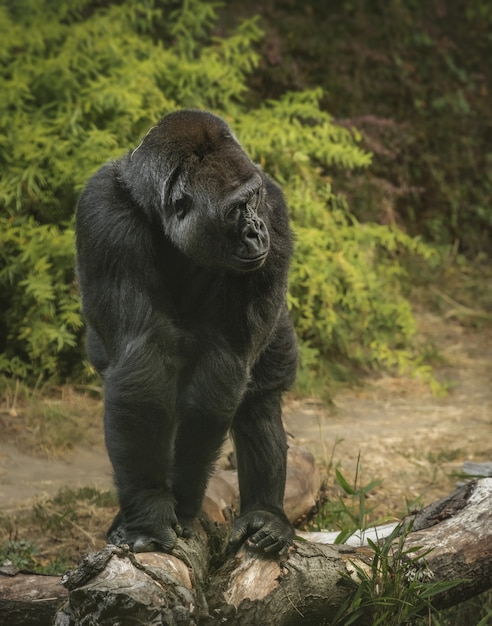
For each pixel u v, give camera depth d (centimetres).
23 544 1227
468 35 3155
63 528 1306
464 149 2888
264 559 924
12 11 2266
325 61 2720
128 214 898
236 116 2109
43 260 1775
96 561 816
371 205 2492
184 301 934
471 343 2288
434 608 954
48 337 1761
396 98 2844
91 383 1822
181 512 936
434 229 2778
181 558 876
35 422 1653
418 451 1641
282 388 1012
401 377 2052
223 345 921
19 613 909
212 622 877
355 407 1866
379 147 2542
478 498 1023
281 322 1005
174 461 941
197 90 2105
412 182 2822
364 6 2938
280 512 974
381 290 2120
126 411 868
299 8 2852
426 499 1444
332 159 2420
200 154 878
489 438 1705
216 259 875
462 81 3012
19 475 1479
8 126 1914
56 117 1983
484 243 2878
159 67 2102
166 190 877
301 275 1917
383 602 920
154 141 895
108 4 2541
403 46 2920
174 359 894
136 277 888
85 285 918
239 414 995
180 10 2339
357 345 2094
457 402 1916
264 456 988
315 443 1655
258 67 2536
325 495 1382
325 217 2039
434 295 2502
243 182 862
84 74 2050
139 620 792
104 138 1855
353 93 2717
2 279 1805
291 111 2156
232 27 2573
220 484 1205
